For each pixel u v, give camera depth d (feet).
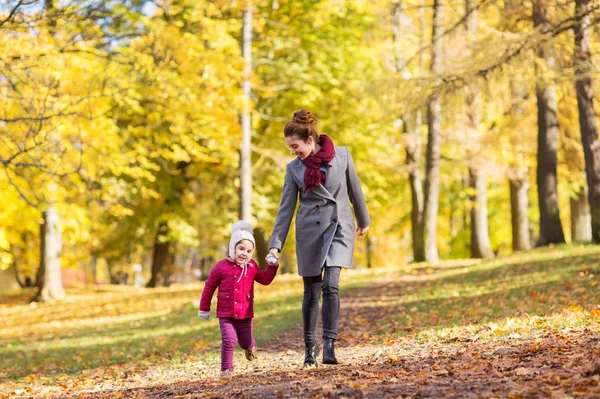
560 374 13.24
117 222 91.56
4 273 123.95
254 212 75.66
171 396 16.07
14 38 33.94
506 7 47.80
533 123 72.08
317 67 71.87
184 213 83.41
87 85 38.65
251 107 61.67
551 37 43.21
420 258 78.23
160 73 42.45
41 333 48.32
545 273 43.60
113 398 17.29
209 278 19.57
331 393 13.29
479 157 76.69
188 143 51.21
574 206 91.81
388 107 50.11
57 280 74.54
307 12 72.28
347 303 43.24
